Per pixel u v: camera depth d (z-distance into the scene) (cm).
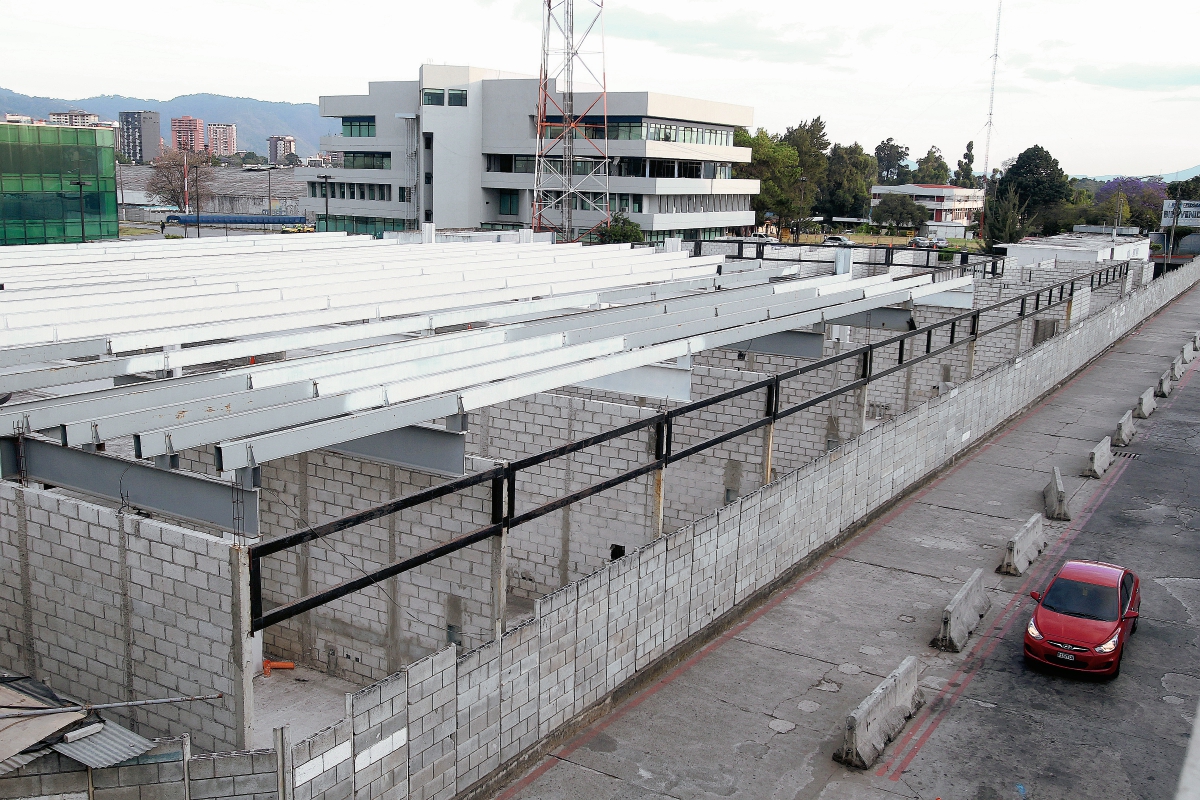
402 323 1923
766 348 2481
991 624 1750
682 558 1542
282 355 2164
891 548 2108
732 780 1254
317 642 1661
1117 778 1284
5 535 1314
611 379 2009
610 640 1402
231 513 1120
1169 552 2131
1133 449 2956
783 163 11612
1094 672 1535
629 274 2803
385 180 9688
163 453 1128
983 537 2186
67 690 1307
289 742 966
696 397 2211
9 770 942
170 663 1197
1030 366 3384
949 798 1229
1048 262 4862
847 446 2077
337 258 2794
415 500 1130
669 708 1430
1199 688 1538
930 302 3422
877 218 14200
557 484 1989
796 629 1705
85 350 1525
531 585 2045
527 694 1255
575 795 1212
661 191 8438
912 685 1449
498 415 2045
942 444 2647
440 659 1112
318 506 1630
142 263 2520
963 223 15150
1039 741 1370
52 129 6331
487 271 2595
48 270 2281
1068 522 2309
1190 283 7619
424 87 9062
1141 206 13338
